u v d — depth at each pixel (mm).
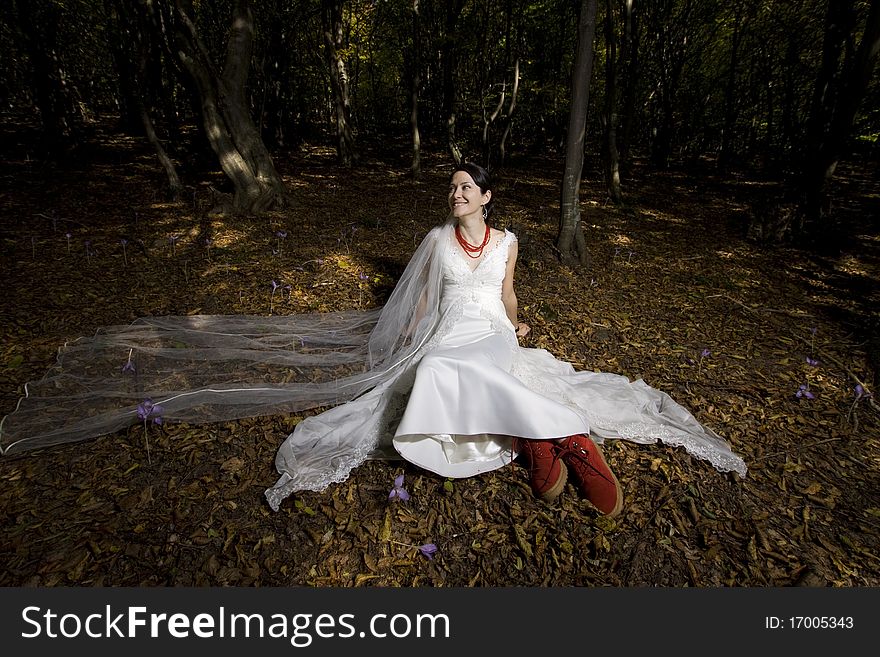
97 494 2393
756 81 15180
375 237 6625
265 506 2387
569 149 5566
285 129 14750
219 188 8398
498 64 14945
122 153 11172
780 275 6066
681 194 11172
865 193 11203
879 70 11180
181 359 3568
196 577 2039
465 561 2176
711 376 3729
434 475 2631
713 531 2354
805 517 2451
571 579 2111
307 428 2770
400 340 3412
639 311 4836
